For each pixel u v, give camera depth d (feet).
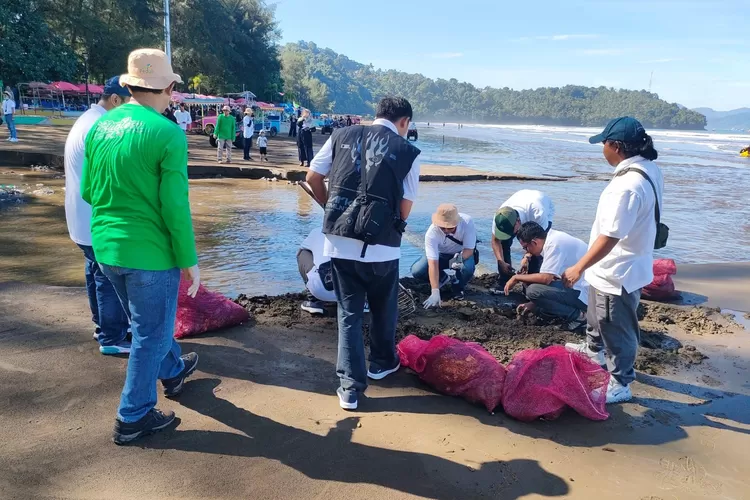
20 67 104.94
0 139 60.23
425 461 9.64
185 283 14.44
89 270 12.91
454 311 17.33
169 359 10.97
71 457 9.23
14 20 107.24
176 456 9.43
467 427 10.84
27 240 24.85
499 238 18.67
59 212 30.96
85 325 14.60
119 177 8.89
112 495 8.39
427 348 12.30
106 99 12.19
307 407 11.28
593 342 13.19
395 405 11.57
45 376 11.79
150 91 9.45
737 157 116.37
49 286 17.83
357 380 11.29
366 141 10.72
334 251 10.91
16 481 8.55
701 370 14.01
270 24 230.07
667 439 10.76
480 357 11.75
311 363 13.26
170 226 9.05
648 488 9.23
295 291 19.52
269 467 9.26
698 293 21.02
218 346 13.85
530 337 15.39
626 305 11.60
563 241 15.76
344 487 8.85
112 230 9.12
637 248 11.32
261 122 116.26
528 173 66.64
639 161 11.15
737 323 17.71
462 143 146.41
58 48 114.62
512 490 9.00
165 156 8.83
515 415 11.12
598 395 11.53
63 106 120.57
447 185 51.31
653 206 11.02
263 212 34.37
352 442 10.11
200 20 174.09
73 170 11.92
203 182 47.11
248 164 56.29
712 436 10.94
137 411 9.63
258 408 11.13
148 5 154.81
